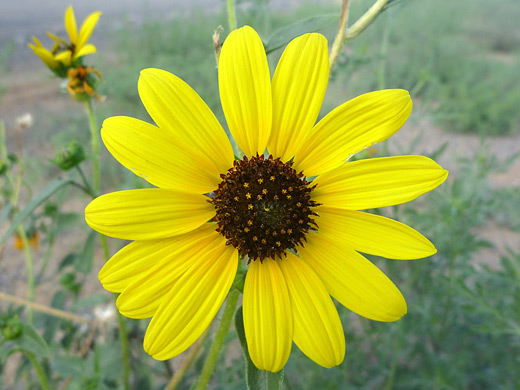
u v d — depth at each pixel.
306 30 0.10
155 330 0.08
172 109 0.09
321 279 0.09
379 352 0.22
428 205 0.25
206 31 0.59
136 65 0.52
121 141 0.08
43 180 0.42
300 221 0.09
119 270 0.08
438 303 0.22
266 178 0.09
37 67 0.67
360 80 0.40
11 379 0.24
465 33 0.82
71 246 0.34
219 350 0.10
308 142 0.09
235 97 0.09
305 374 0.20
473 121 0.49
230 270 0.09
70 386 0.18
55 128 0.49
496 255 0.33
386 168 0.09
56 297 0.21
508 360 0.20
